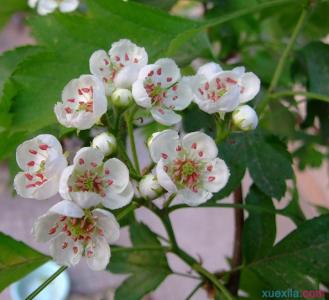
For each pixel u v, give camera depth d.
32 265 0.11
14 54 0.12
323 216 0.11
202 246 0.32
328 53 0.13
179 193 0.09
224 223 0.33
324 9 0.14
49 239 0.09
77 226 0.09
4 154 0.11
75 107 0.09
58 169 0.09
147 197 0.09
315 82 0.13
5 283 0.11
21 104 0.10
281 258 0.11
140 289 0.12
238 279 0.12
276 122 0.13
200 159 0.09
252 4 0.14
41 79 0.11
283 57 0.12
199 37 0.12
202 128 0.11
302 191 0.30
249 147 0.11
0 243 0.10
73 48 0.11
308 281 0.11
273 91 0.14
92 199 0.08
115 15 0.11
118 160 0.09
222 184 0.09
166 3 0.13
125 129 0.11
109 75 0.10
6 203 0.36
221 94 0.10
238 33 0.16
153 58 0.11
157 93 0.10
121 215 0.10
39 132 0.11
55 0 0.14
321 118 0.13
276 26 0.17
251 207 0.11
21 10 0.15
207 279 0.12
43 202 0.36
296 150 0.18
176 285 0.30
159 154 0.09
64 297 0.30
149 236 0.12
